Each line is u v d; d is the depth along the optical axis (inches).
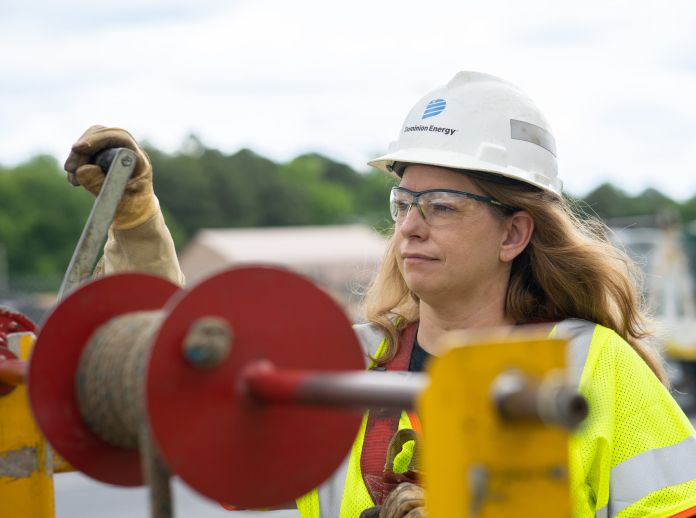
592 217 137.3
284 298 72.7
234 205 2886.3
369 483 118.0
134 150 101.7
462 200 120.0
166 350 67.9
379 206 3366.1
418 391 62.9
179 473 68.4
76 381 78.6
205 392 69.3
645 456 116.4
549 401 57.2
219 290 69.9
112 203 96.7
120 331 76.7
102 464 80.3
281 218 2999.5
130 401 73.3
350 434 75.7
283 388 68.9
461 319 125.1
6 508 93.5
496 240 122.4
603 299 126.4
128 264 106.0
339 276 1238.3
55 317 78.0
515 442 61.4
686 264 858.1
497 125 122.9
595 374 119.9
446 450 61.0
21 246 2682.1
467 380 60.3
